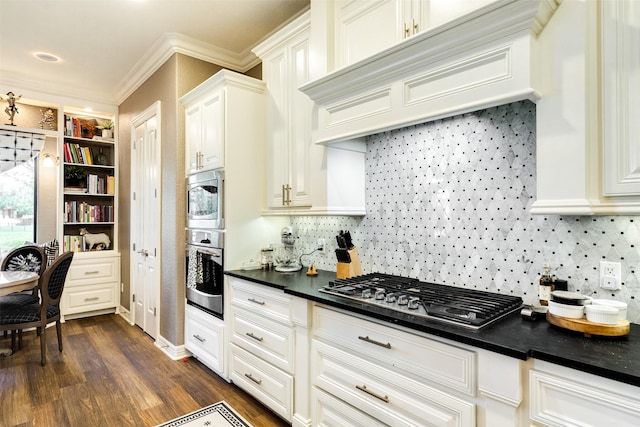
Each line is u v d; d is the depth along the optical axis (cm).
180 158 314
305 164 240
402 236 219
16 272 315
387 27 184
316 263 278
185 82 320
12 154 400
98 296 442
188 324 306
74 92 436
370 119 183
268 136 276
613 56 120
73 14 279
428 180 205
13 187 425
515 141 170
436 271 201
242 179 271
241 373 244
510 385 113
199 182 293
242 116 271
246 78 270
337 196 225
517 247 169
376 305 161
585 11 124
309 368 192
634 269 136
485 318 136
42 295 298
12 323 286
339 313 173
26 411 226
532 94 129
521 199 167
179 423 213
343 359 171
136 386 260
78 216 443
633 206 116
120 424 212
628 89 117
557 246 156
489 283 178
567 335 122
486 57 139
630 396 93
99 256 443
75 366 295
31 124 435
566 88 128
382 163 231
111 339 360
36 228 436
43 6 268
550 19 131
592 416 99
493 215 177
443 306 151
